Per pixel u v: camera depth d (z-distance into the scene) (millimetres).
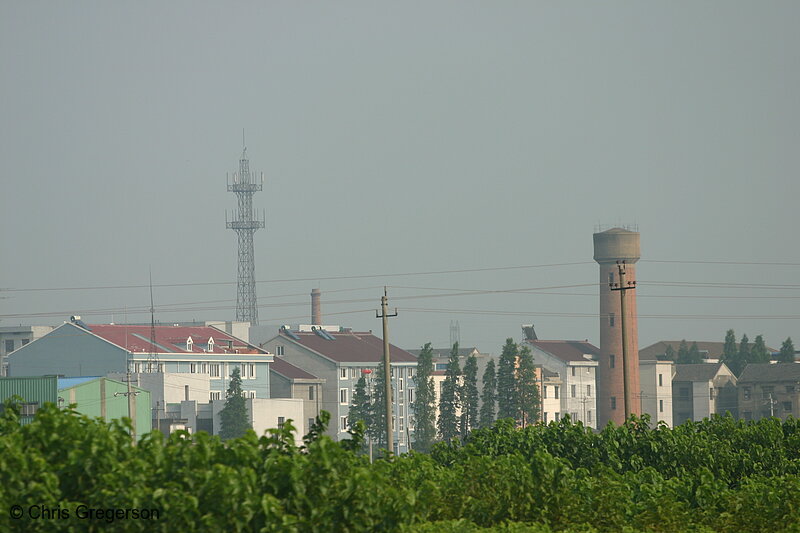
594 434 132750
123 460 58188
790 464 133000
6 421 65188
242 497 57375
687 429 144500
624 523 94125
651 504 95625
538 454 96750
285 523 57656
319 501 61188
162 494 55875
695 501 102375
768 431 141250
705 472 106562
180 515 55906
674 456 128750
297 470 60188
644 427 136125
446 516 92062
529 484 94500
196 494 57281
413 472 96812
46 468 56562
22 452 57281
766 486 100875
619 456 130250
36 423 59594
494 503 93250
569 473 96750
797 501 96438
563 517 93938
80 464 57094
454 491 94250
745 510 97125
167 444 60094
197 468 58156
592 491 96125
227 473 57219
